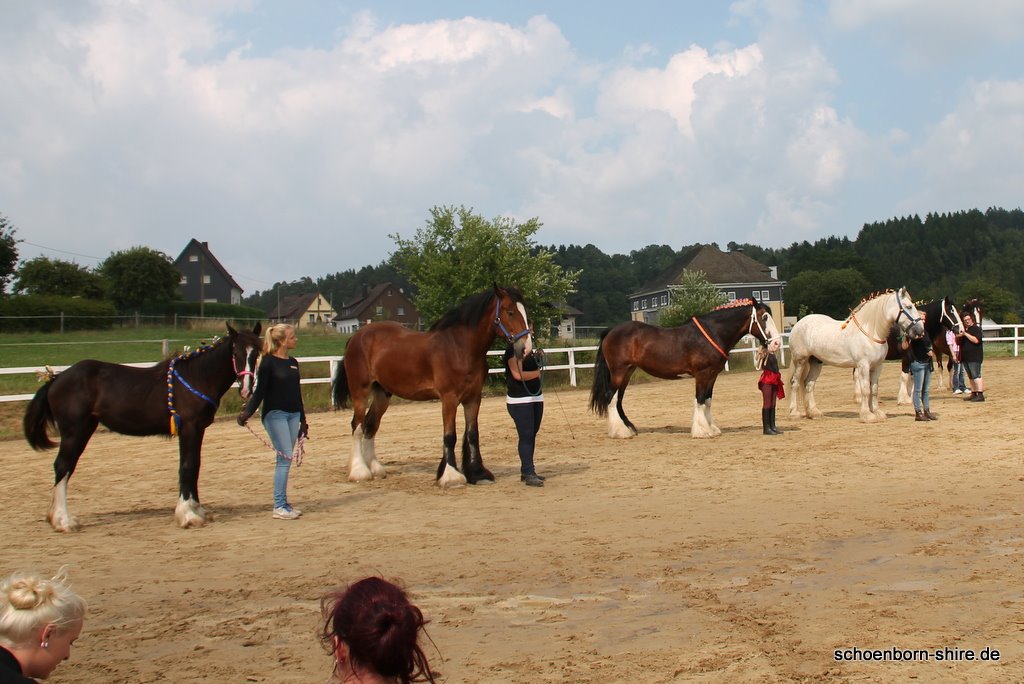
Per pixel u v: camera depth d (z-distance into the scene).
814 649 4.50
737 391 22.47
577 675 4.28
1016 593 5.35
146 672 4.57
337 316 104.62
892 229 151.50
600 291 123.06
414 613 2.25
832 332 15.16
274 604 5.80
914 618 4.93
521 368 10.13
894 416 15.53
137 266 64.00
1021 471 9.80
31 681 2.27
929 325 18.44
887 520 7.62
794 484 9.58
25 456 13.70
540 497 9.45
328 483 10.82
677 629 4.93
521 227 26.70
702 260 78.44
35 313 42.03
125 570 6.81
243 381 8.42
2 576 6.55
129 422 8.57
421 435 15.17
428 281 26.34
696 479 10.16
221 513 9.15
